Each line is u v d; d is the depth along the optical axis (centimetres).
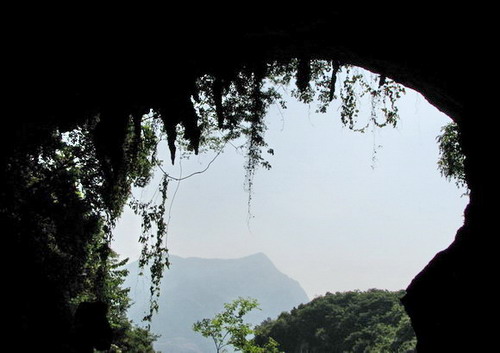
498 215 794
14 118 967
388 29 937
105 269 1808
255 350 1891
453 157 1678
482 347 730
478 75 898
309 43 1030
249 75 1164
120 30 872
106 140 1020
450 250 885
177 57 965
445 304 845
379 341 7681
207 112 1585
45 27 821
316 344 9538
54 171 1636
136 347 2800
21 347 992
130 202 1582
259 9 892
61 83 941
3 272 1153
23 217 1405
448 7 859
